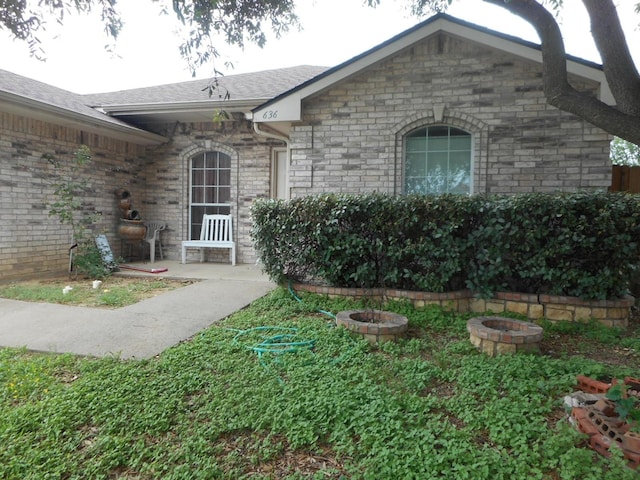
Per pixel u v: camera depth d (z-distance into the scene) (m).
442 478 2.17
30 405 3.00
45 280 7.74
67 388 3.29
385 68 6.98
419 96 6.88
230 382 3.34
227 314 5.46
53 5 4.76
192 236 10.48
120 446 2.51
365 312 4.88
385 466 2.25
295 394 3.06
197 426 2.71
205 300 6.14
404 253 5.50
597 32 3.46
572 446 2.36
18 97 6.86
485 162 6.66
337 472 2.29
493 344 4.00
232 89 10.01
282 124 7.68
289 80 10.86
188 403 3.03
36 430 2.73
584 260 5.02
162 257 10.51
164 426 2.72
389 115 7.00
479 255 5.28
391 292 5.64
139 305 5.84
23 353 4.09
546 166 6.45
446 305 5.43
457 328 4.82
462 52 6.70
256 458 2.40
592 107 3.48
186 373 3.48
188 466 2.31
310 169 7.31
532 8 3.63
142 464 2.39
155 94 10.50
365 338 4.36
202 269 8.98
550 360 3.73
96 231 9.20
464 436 2.52
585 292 5.02
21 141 7.59
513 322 4.41
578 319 5.03
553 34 3.61
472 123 6.69
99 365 3.72
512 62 6.52
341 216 5.66
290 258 6.19
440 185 6.97
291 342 4.27
